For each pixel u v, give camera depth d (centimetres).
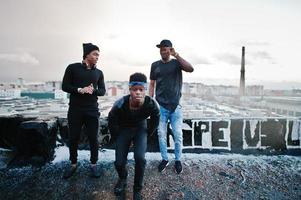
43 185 274
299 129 381
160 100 313
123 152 245
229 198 257
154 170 314
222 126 380
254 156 369
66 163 327
